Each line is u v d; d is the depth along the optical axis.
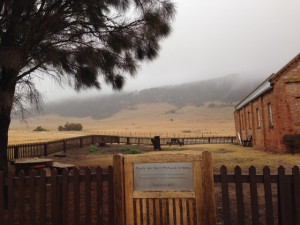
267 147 22.53
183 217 4.36
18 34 6.50
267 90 21.17
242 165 13.91
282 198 4.36
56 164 10.84
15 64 5.79
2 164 7.00
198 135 85.25
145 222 4.46
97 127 197.62
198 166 4.37
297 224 4.27
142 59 7.57
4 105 5.96
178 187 4.40
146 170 4.50
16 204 7.21
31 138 55.91
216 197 7.55
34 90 6.65
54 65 7.09
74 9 6.96
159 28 7.01
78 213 4.81
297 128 19.30
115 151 25.77
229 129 126.81
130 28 7.08
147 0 6.86
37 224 5.78
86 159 18.52
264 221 5.52
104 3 6.92
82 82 7.84
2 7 6.51
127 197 4.51
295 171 4.35
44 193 4.91
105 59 7.27
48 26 6.46
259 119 25.30
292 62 19.62
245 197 7.46
